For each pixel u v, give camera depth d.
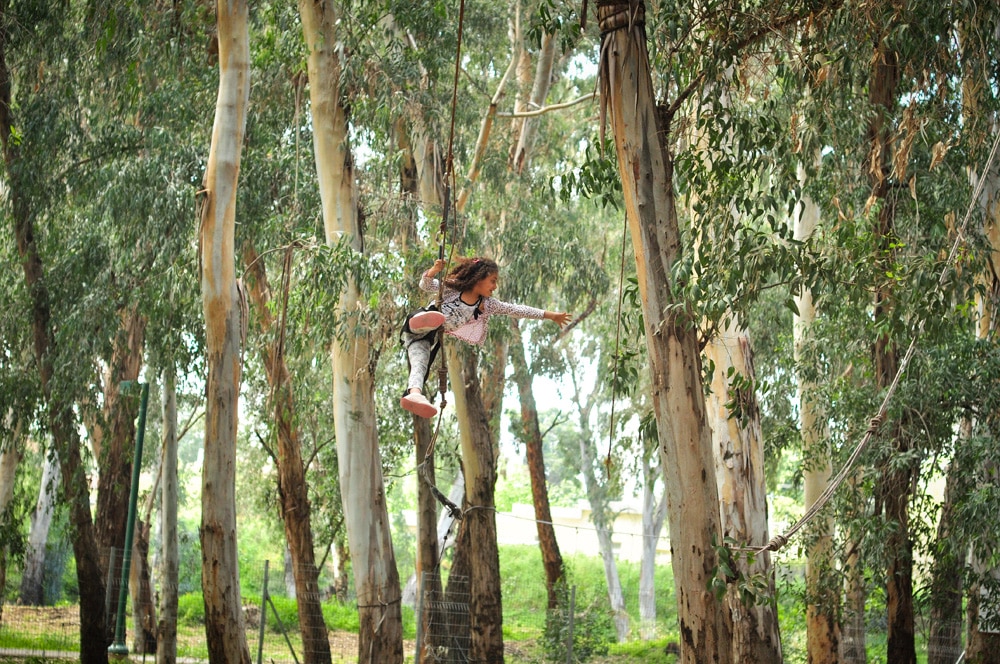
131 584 18.97
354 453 12.96
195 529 43.16
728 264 7.81
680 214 13.88
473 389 17.48
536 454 24.36
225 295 11.09
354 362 12.95
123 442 18.45
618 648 22.31
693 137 11.54
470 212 16.55
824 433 14.66
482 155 16.06
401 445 19.50
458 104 15.61
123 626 14.96
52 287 14.10
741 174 8.40
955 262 8.40
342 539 25.34
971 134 10.33
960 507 11.41
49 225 14.52
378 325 12.36
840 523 12.39
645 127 7.12
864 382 13.24
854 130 10.12
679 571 6.85
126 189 13.30
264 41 14.20
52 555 23.05
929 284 8.11
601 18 7.23
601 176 8.16
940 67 9.31
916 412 11.42
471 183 15.62
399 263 12.57
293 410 16.16
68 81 14.36
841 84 9.01
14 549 15.84
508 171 18.42
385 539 13.09
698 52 8.09
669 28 8.12
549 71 18.05
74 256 14.06
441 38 14.39
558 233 18.75
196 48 14.86
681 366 6.94
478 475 17.52
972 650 12.41
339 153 12.78
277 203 15.12
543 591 33.59
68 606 23.05
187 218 13.63
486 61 18.67
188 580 25.61
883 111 10.20
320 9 12.79
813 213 16.20
